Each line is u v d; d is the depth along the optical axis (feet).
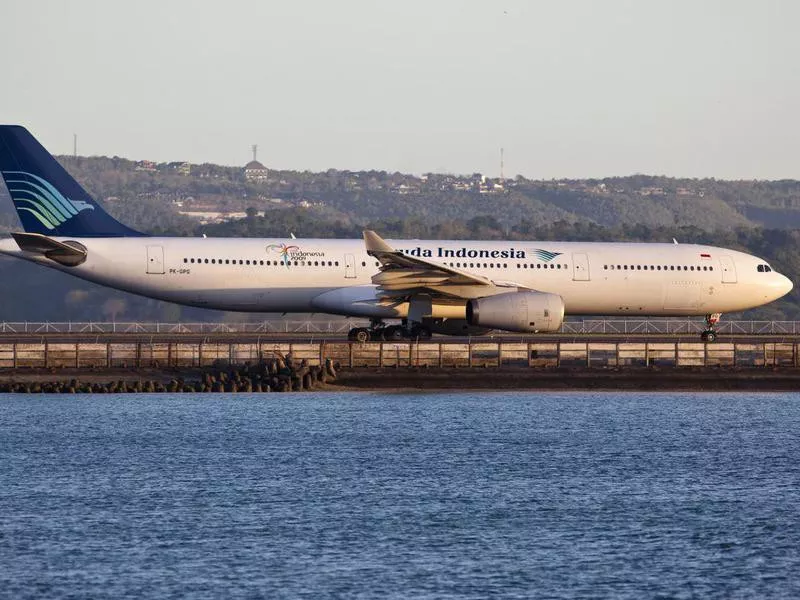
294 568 353.92
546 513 418.31
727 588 341.00
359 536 386.73
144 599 327.26
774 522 408.05
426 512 418.31
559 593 335.47
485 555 368.27
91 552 368.07
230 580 342.85
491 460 509.76
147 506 423.64
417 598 329.72
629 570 355.77
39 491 446.19
